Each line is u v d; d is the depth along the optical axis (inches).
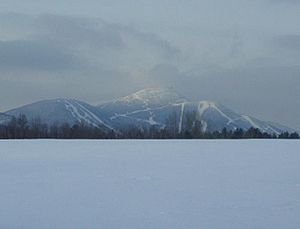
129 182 662.5
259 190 593.0
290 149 1249.4
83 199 540.4
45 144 1560.0
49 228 418.6
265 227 416.5
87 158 1007.0
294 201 523.2
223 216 455.2
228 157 1018.1
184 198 542.0
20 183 661.3
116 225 425.7
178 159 977.5
